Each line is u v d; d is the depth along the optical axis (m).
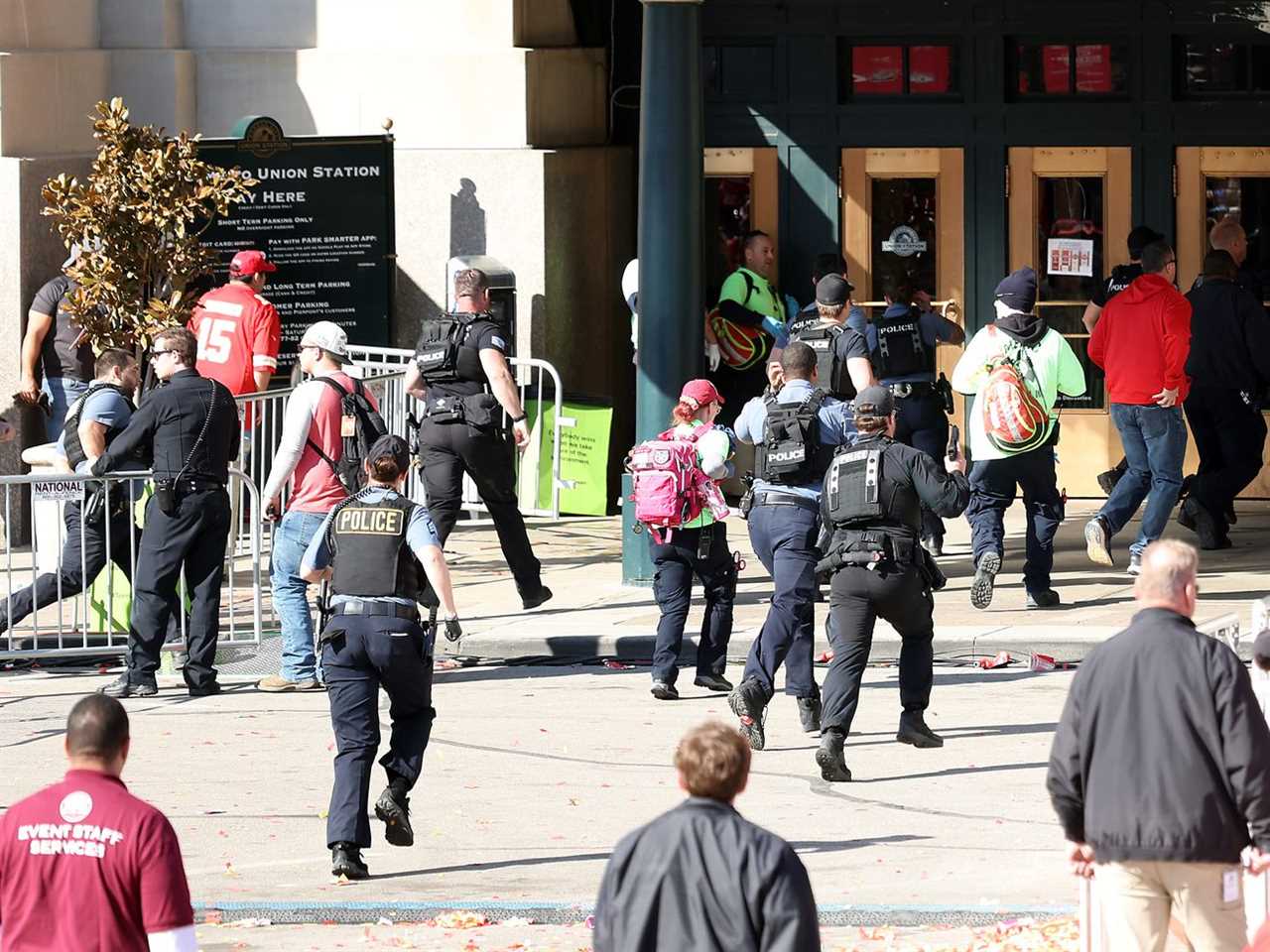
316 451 33.72
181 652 35.78
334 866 23.61
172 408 33.56
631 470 33.47
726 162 52.00
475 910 22.02
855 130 51.41
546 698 33.75
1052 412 37.25
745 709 29.56
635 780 28.25
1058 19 50.31
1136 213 50.44
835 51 51.31
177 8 50.94
